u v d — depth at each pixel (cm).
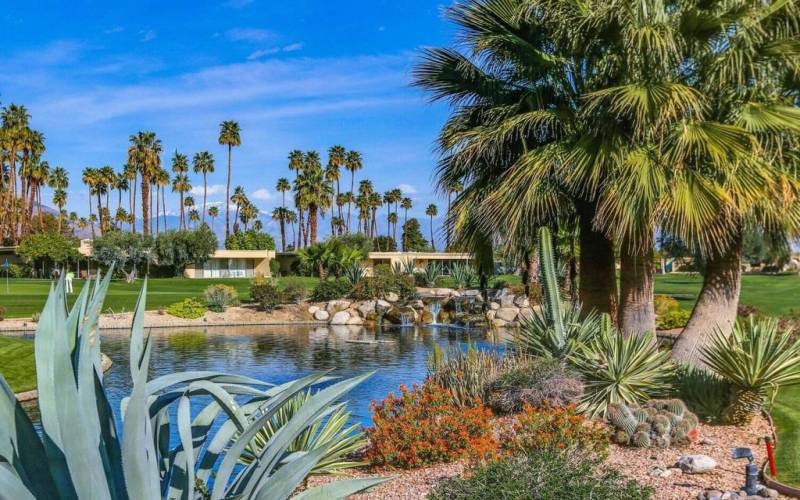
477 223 1192
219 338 3231
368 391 1714
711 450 823
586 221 1210
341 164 10200
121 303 4547
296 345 2931
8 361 1795
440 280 5381
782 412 1002
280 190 11688
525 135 1168
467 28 1189
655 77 1038
